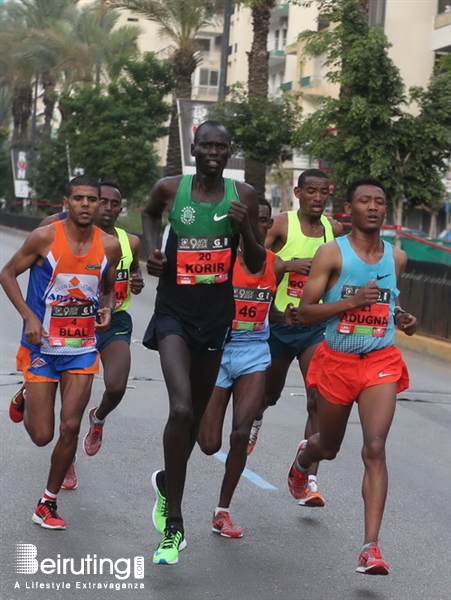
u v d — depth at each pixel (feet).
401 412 33.76
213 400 20.02
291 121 77.10
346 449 27.53
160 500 18.03
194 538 19.03
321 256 17.78
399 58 106.63
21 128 186.70
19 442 25.98
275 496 22.31
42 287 18.92
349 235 17.98
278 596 16.19
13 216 183.01
